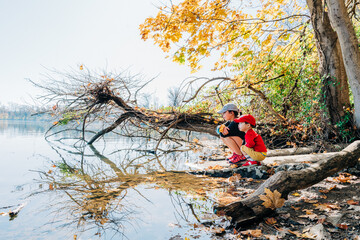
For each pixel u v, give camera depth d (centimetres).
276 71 725
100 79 851
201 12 614
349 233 197
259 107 794
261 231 211
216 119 773
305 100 680
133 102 901
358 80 500
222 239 199
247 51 646
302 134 643
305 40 709
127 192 342
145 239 201
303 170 287
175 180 413
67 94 857
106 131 940
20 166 531
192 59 641
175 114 762
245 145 426
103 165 561
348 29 499
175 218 248
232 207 230
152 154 730
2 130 1664
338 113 570
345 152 344
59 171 490
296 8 861
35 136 1246
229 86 783
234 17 682
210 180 411
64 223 235
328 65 583
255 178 407
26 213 262
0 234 211
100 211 269
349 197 279
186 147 882
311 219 226
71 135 1333
